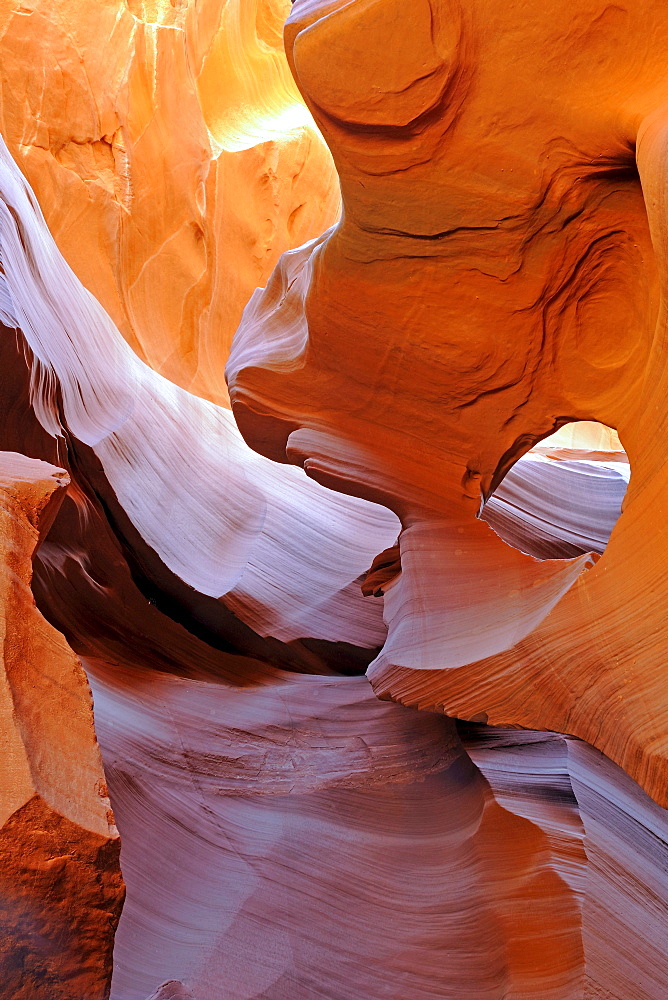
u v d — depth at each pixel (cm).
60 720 188
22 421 372
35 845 165
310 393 390
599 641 265
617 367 313
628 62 240
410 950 292
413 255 315
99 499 431
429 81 251
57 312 436
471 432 369
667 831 368
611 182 276
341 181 295
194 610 467
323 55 252
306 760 391
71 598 421
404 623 357
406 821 353
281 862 329
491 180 279
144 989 272
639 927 296
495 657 295
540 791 355
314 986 281
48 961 159
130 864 312
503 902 299
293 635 472
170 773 359
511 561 345
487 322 328
